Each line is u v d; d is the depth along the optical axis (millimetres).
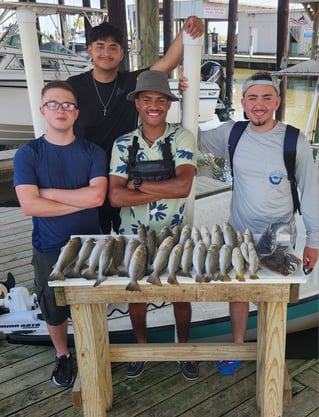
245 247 1945
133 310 2426
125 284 1862
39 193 2092
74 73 7965
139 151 2174
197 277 1841
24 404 2342
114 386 2459
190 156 2168
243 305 2391
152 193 2123
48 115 2033
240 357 2279
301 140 2104
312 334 2842
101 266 1869
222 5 24766
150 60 6301
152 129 2168
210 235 2074
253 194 2205
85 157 2133
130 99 2182
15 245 4277
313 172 2135
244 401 2328
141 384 2467
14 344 2850
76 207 2098
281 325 1943
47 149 2092
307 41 24250
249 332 2811
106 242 1989
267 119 2111
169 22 9297
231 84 12031
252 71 24453
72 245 1987
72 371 2488
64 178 2117
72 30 8703
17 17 2582
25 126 7863
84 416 2170
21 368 2619
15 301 2803
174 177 2186
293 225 2275
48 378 2529
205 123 8797
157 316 2814
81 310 1942
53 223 2162
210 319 2746
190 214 2553
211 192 3748
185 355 2279
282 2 8797
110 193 2162
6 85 7426
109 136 2533
